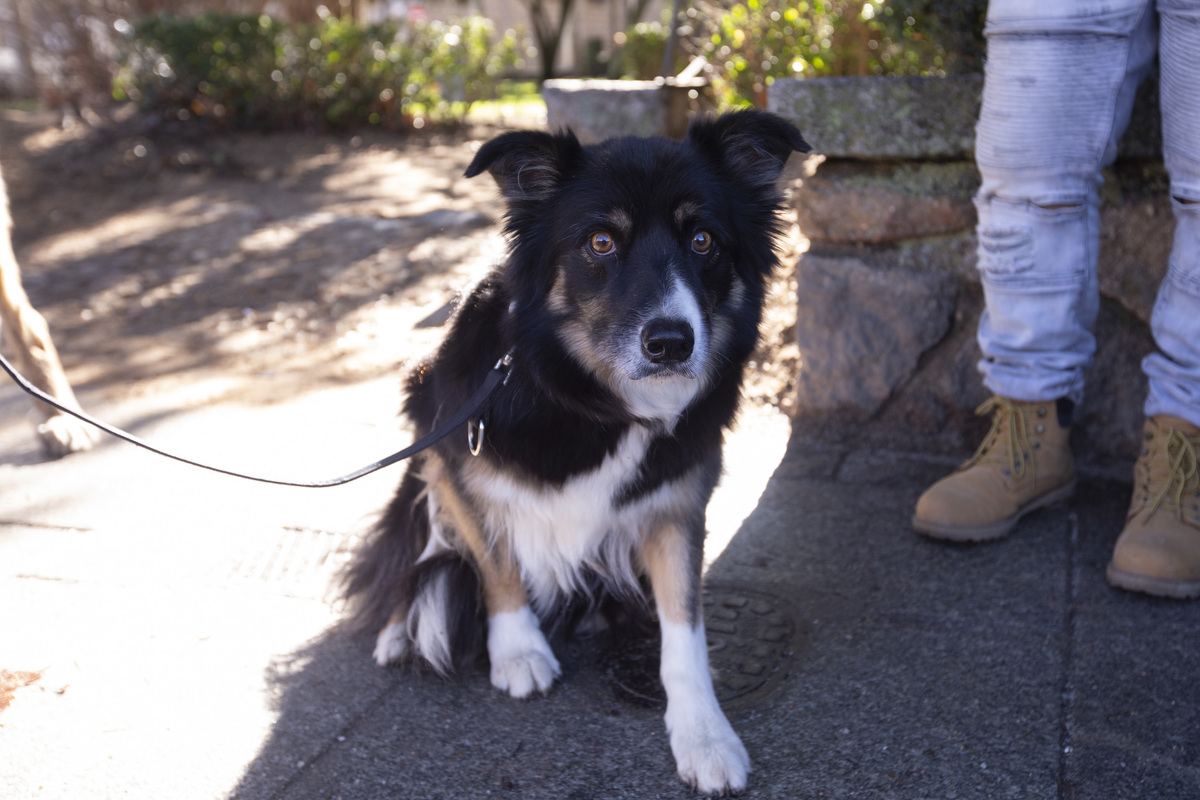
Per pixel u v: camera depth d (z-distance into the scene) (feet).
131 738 7.24
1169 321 8.95
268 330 17.11
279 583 9.52
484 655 8.44
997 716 7.23
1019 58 8.77
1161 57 8.49
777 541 10.00
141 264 20.65
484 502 7.88
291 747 7.15
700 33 21.88
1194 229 8.59
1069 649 8.00
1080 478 11.03
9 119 30.91
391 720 7.50
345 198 24.34
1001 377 9.97
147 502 11.18
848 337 12.22
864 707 7.41
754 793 6.57
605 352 7.48
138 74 30.14
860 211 12.01
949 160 11.58
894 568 9.42
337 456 12.35
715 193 8.00
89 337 17.04
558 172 8.04
